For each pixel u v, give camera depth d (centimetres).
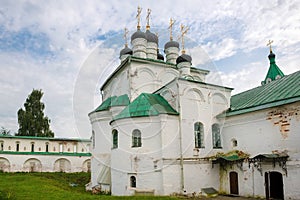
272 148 1636
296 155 1486
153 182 1639
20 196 1348
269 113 1680
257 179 1675
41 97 5156
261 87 2241
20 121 4872
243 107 1903
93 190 1983
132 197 1431
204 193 1744
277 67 3431
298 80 1812
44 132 4962
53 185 2139
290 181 1494
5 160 3669
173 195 1631
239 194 1767
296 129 1508
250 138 1794
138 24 2536
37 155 3869
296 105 1523
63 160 4075
